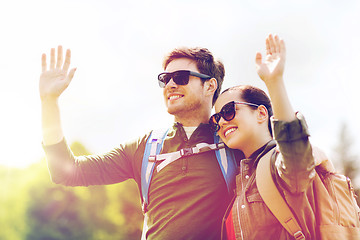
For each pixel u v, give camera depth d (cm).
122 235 2880
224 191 299
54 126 299
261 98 292
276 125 221
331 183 254
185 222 288
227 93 295
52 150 301
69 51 303
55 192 2894
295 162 219
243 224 254
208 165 306
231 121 284
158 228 296
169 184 303
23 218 2852
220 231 290
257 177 254
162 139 326
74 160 318
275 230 243
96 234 2850
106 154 338
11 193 2855
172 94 333
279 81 219
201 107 339
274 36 226
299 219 235
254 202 254
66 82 298
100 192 2919
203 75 340
